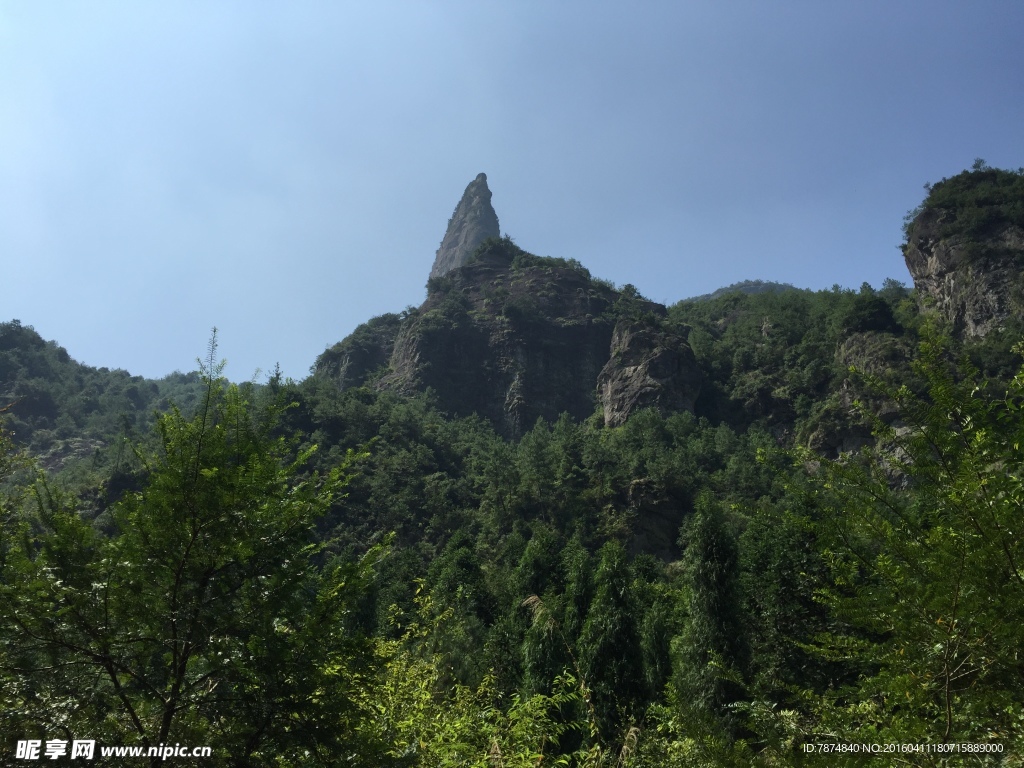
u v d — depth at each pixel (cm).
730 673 702
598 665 2386
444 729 1078
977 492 582
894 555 625
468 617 3200
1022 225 9700
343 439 8388
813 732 582
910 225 11250
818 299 12875
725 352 11838
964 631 550
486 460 8812
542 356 12775
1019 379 624
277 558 782
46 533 766
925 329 682
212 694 725
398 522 6831
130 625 721
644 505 6931
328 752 718
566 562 3688
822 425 8212
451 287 14450
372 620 2838
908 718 548
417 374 12319
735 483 7362
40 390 11162
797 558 2147
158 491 746
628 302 14375
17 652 689
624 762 1152
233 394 829
